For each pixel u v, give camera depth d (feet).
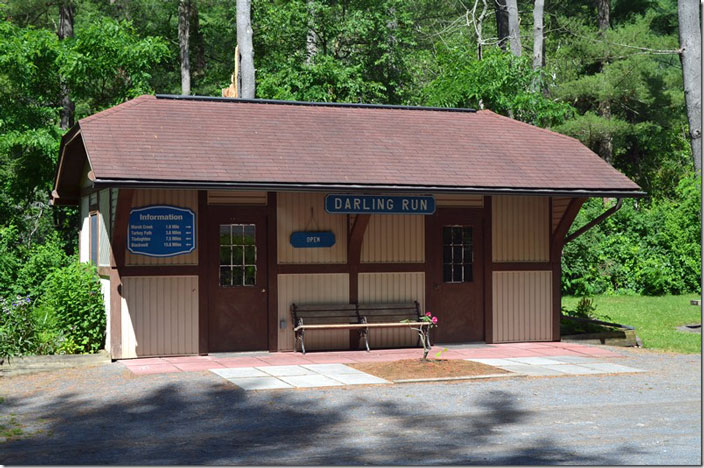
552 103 94.68
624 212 99.35
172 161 47.52
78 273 51.03
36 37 77.30
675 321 71.92
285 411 34.86
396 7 111.65
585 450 28.09
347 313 52.85
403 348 54.24
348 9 109.91
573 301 89.97
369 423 32.78
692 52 88.43
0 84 74.49
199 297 50.16
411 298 54.75
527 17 155.43
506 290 56.95
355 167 51.19
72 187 63.46
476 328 56.49
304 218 52.44
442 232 55.67
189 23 129.29
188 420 33.32
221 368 45.47
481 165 55.01
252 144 52.19
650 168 142.61
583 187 54.19
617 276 97.55
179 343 49.80
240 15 91.61
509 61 94.38
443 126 61.57
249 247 51.57
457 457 27.22
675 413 34.55
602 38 132.26
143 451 28.37
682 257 95.81
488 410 35.22
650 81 127.54
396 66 109.29
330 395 38.22
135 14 124.57
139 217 48.96
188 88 118.93
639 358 50.44
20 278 63.16
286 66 100.58
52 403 36.99
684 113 134.41
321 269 52.70
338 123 58.65
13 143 71.92
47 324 49.75
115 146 48.03
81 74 77.61
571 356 50.90
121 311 48.52
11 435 30.91
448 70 96.89
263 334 51.67
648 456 27.12
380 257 54.08
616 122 121.49
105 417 33.94
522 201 57.47
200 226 50.19
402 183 49.98
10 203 77.66
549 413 34.63
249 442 29.71
